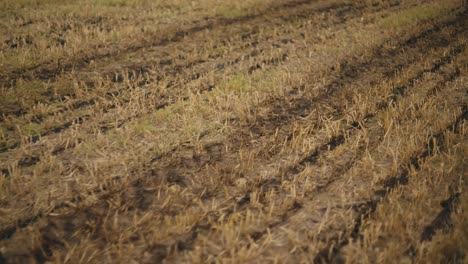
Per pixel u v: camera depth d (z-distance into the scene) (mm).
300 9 10867
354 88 6613
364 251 3549
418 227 3840
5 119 5398
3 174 4398
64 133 5254
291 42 8656
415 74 7125
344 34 9055
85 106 5961
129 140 5137
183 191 4203
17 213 3910
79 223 3854
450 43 8578
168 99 6191
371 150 5039
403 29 9336
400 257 3521
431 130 5348
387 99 6285
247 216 3822
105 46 7961
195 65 7426
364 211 4066
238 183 4422
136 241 3680
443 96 6359
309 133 5402
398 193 4262
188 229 3816
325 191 4348
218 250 3605
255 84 6660
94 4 10492
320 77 6969
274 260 3400
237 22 9758
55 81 6609
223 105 5934
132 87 6559
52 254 3535
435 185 4352
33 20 9039
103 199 4148
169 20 9625
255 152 4938
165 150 4953
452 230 3787
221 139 5242
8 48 7465
